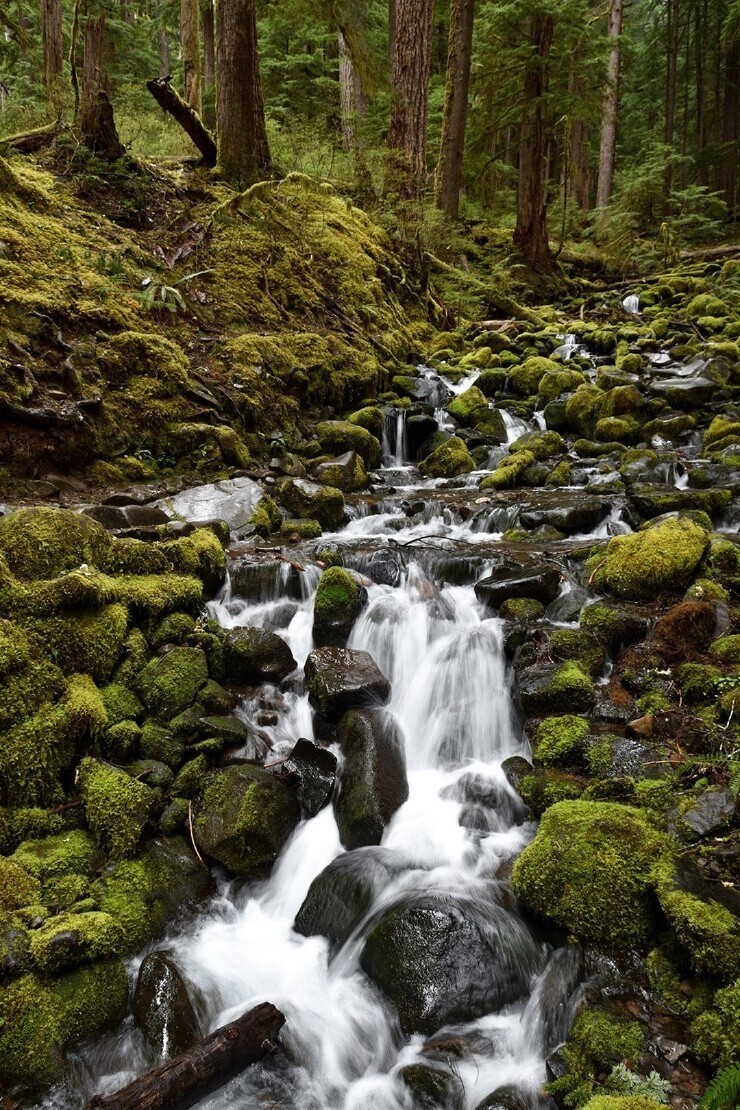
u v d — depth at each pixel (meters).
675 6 25.38
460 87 15.70
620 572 4.70
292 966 3.11
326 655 4.38
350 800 3.65
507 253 17.22
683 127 27.97
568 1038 2.50
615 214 20.23
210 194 10.80
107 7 13.45
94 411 6.48
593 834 2.95
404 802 3.77
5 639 3.66
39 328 6.59
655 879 2.72
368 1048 2.74
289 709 4.33
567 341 12.70
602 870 2.82
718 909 2.53
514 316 14.83
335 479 7.46
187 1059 2.52
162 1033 2.69
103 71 15.20
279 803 3.67
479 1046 2.61
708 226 20.56
